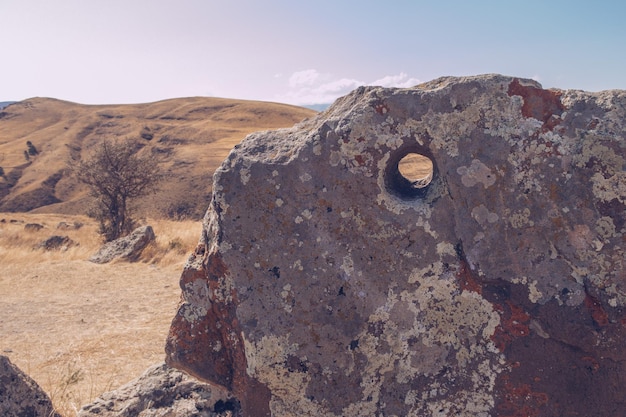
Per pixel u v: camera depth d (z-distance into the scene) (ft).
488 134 11.02
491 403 11.18
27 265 42.70
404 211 11.39
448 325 11.29
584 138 10.53
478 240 11.01
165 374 15.69
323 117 12.14
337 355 11.39
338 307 11.44
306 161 11.55
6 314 31.01
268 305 11.48
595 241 10.43
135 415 14.64
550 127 10.81
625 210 10.28
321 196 11.52
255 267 11.57
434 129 11.20
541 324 10.82
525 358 11.02
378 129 11.39
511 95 11.03
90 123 359.25
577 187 10.56
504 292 11.07
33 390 16.15
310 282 11.46
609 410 10.71
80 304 32.50
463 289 11.23
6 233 67.51
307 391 11.43
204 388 15.05
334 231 11.50
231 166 11.82
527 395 11.06
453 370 11.28
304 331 11.40
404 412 11.30
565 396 10.90
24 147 313.73
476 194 11.02
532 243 10.79
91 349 24.53
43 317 30.40
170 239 47.62
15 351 25.08
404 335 11.36
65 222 100.22
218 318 12.19
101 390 19.76
